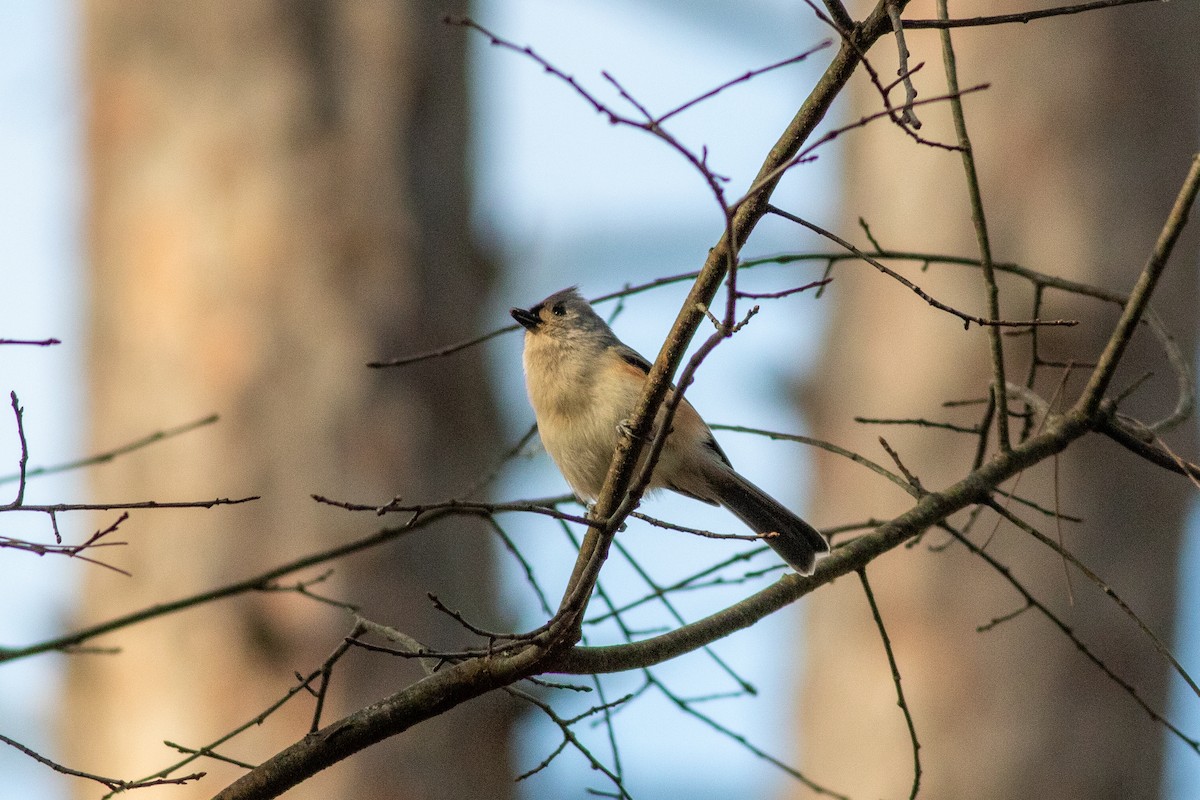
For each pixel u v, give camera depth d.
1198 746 7.34
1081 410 7.58
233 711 10.69
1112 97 12.05
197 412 11.31
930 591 11.87
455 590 11.36
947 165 12.41
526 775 6.73
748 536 6.10
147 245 11.64
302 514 11.15
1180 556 11.60
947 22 6.09
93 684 10.84
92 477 11.34
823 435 13.27
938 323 12.26
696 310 6.50
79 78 12.12
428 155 12.12
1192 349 11.75
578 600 6.26
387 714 6.35
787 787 12.57
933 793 11.52
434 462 11.57
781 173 5.78
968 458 11.92
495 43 5.63
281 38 11.88
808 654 12.84
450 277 12.07
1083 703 11.36
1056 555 11.52
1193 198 7.08
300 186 11.69
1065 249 11.81
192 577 11.00
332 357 11.45
